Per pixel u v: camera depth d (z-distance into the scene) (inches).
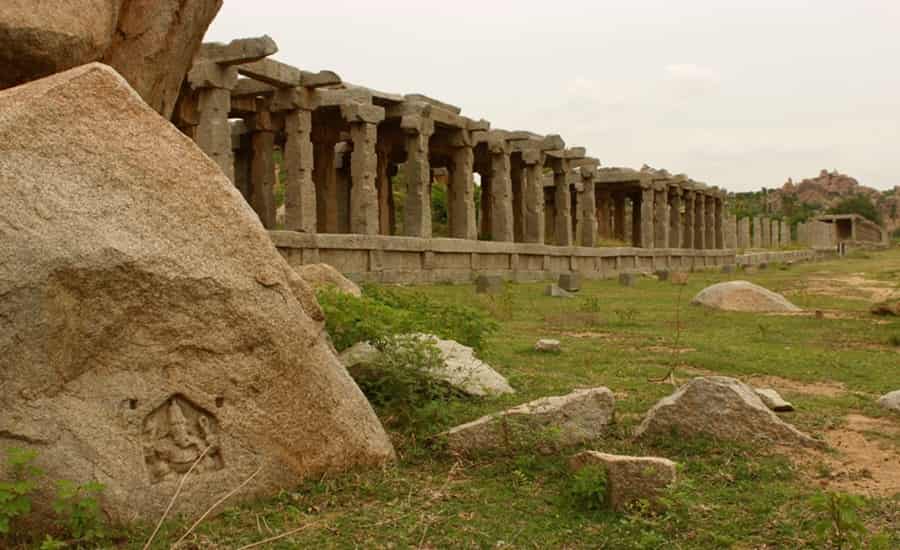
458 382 317.7
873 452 262.7
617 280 1409.9
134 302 183.6
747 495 212.2
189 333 191.5
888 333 589.3
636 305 823.7
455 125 1272.1
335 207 1305.4
